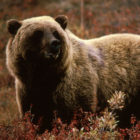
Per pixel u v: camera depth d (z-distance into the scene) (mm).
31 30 12375
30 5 41406
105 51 15148
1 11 39469
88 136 10812
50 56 11953
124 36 15734
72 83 13461
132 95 15086
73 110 13508
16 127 11961
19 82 13820
